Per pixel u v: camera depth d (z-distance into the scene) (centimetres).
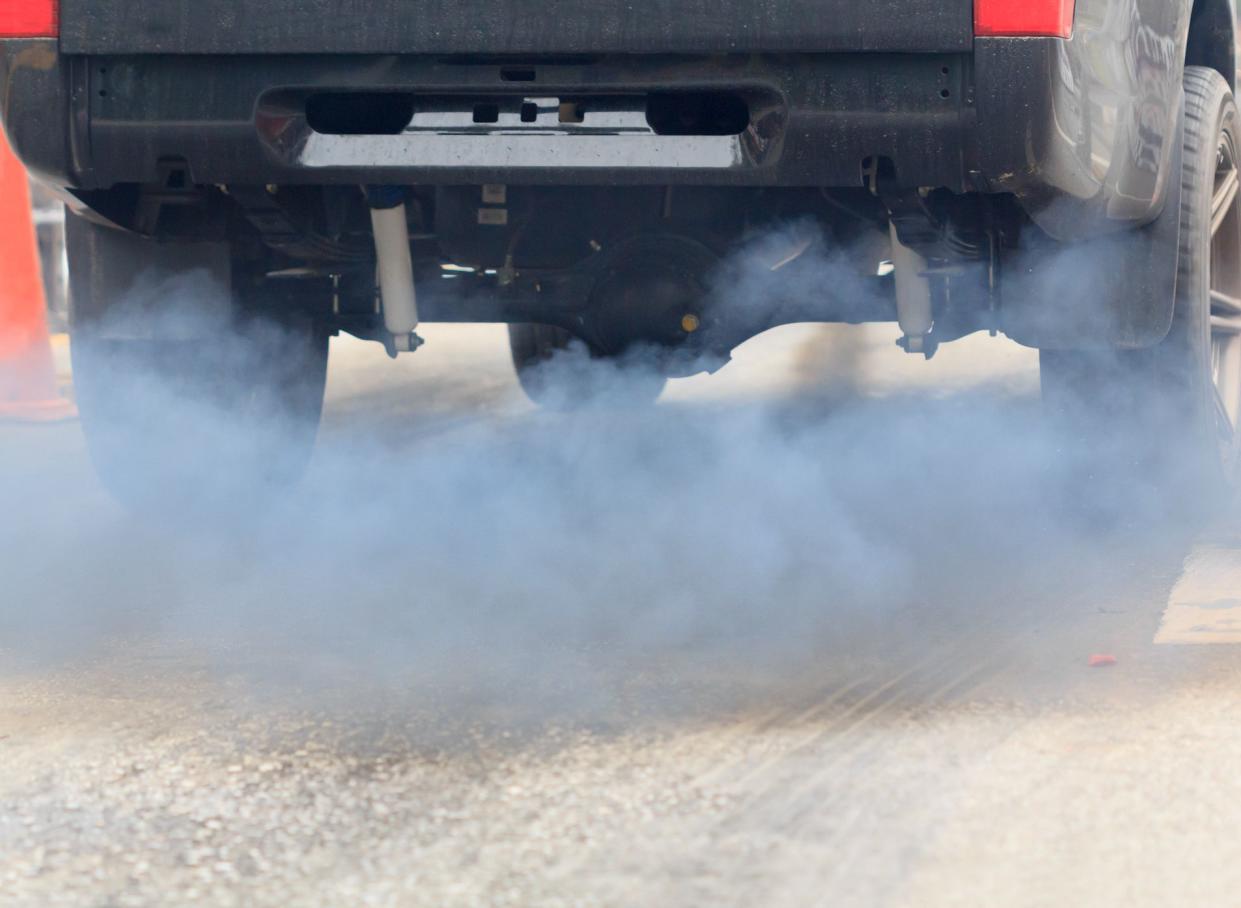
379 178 1214
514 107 1205
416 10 1174
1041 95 1122
